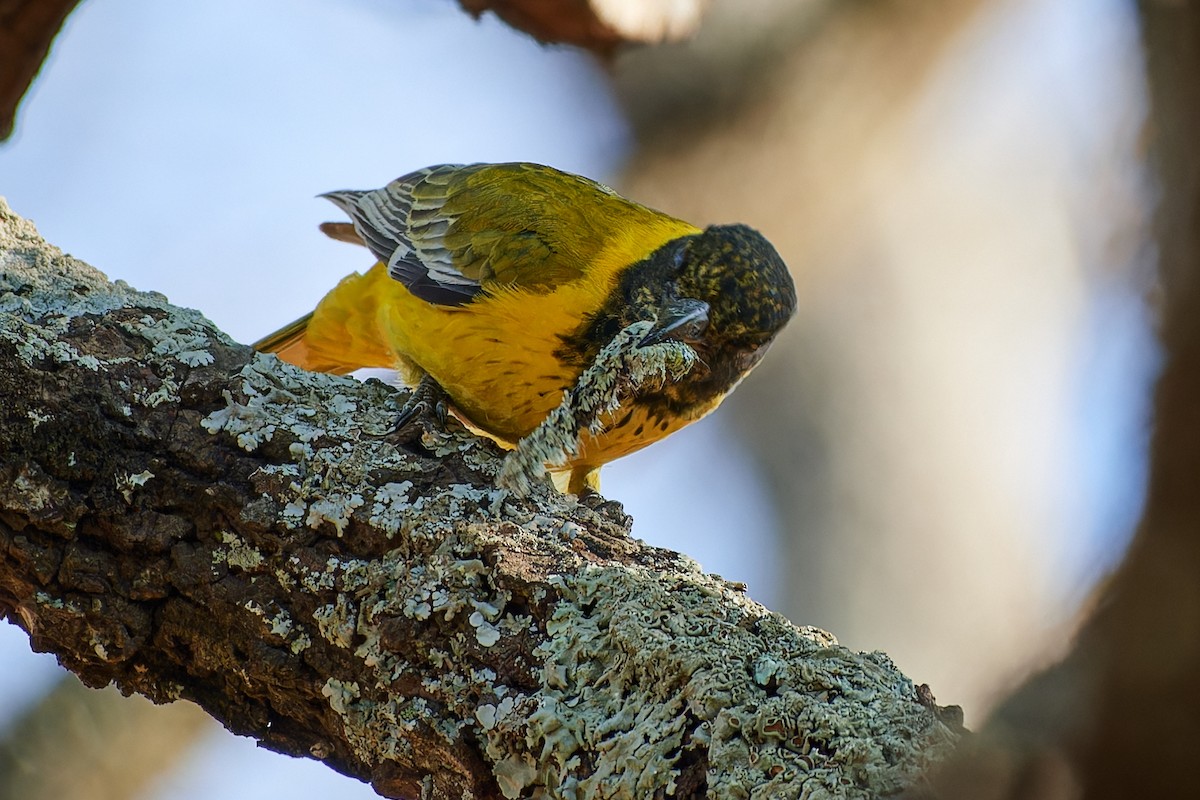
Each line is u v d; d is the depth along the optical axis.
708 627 6.79
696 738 6.36
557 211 11.30
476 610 7.12
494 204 11.38
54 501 7.65
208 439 7.90
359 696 7.26
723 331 10.70
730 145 18.48
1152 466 3.79
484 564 7.29
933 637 17.89
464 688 6.98
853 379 18.64
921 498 18.38
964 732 6.16
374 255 12.16
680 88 18.41
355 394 8.59
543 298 10.69
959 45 18.97
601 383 8.98
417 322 11.21
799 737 6.21
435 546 7.43
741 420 18.75
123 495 7.71
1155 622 3.60
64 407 7.80
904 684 6.51
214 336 8.52
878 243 18.97
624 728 6.58
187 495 7.74
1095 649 3.71
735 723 6.29
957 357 18.92
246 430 7.94
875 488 18.36
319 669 7.35
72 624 7.71
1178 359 3.86
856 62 18.58
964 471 18.59
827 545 18.14
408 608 7.18
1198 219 4.15
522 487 8.16
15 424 7.73
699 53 18.30
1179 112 4.58
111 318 8.37
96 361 8.05
